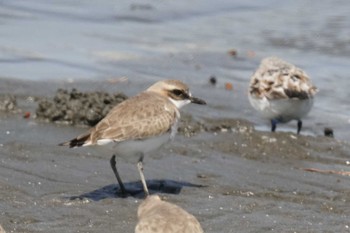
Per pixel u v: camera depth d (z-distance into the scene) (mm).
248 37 24203
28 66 19859
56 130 14555
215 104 17688
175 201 11328
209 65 21344
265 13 26812
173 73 20328
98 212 10758
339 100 18562
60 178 12062
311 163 13766
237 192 11969
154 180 12328
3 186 11484
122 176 12375
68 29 24188
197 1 28109
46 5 27016
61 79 18891
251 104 16578
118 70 20172
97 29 24531
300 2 27906
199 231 8734
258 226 10438
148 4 27656
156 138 11539
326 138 15164
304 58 21953
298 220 10758
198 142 14422
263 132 15172
